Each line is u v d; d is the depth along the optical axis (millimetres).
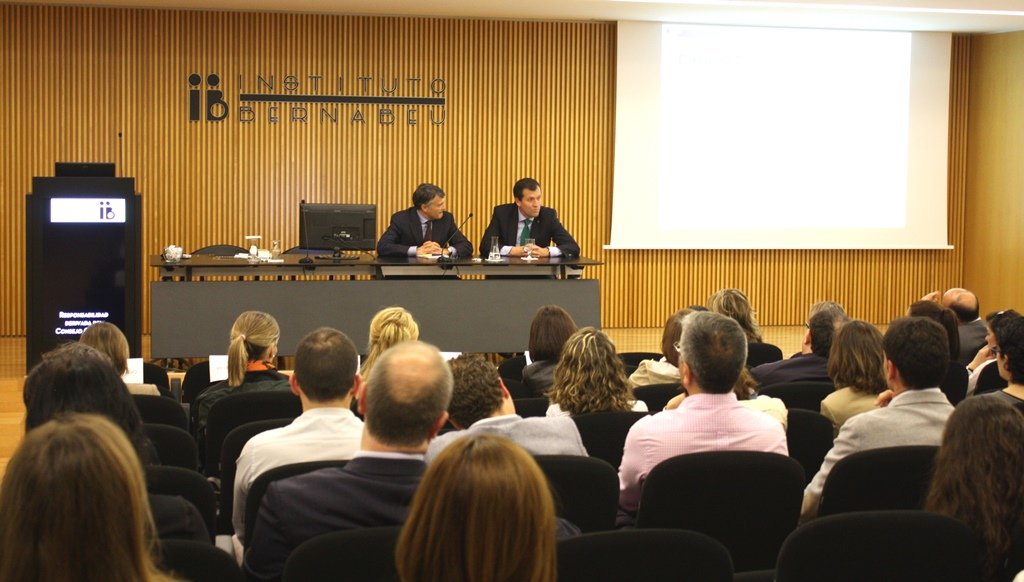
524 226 8484
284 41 10250
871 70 11000
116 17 9984
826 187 11055
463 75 10562
